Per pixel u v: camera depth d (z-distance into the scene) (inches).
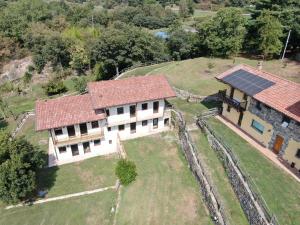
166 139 1615.4
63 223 1154.0
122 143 1588.3
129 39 2753.4
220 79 1578.5
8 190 1164.5
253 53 2778.1
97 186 1346.0
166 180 1310.3
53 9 3956.7
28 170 1215.6
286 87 1337.4
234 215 1058.7
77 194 1299.2
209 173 1257.4
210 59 2623.0
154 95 1582.2
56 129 1462.8
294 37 2511.1
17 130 1850.4
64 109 1505.9
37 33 3095.5
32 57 3068.4
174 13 4566.9
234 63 2487.7
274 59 2583.7
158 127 1712.6
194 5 5172.2
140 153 1504.7
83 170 1461.6
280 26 2380.7
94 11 4178.2
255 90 1390.3
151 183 1299.2
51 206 1240.8
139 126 1649.9
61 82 2773.1
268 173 1204.5
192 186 1267.2
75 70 3102.9
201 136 1523.1
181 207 1162.6
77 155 1568.7
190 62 2571.4
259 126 1413.6
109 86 1600.6
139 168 1393.9
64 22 3531.0
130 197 1238.9
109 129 1582.2
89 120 1475.1
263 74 1483.8
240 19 2529.5
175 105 1867.6
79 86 2677.2
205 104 1860.2
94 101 1504.7
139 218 1131.3
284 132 1253.7
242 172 1173.7
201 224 1079.0
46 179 1401.3
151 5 4692.4
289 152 1244.5
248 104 1448.1
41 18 3550.7
